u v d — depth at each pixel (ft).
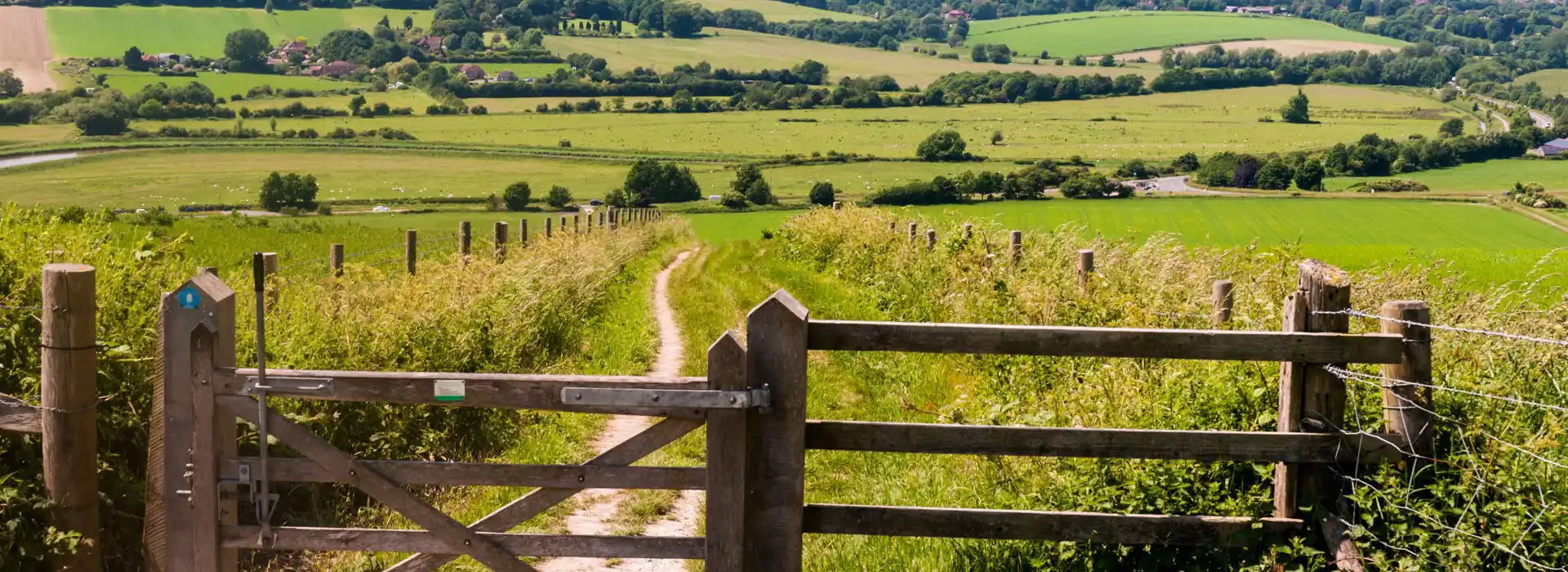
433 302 32.60
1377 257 88.84
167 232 89.71
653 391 15.78
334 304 29.40
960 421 26.81
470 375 15.87
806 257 96.17
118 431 19.74
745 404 15.67
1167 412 21.93
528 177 465.06
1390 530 17.62
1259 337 17.72
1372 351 17.84
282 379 15.97
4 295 20.67
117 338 21.09
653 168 373.40
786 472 16.10
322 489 23.85
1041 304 32.68
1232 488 19.99
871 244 73.15
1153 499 19.75
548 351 42.19
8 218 24.67
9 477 17.01
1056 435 17.19
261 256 15.74
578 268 55.52
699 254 133.59
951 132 501.15
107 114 556.10
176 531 16.22
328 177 447.01
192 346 15.94
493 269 41.81
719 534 15.99
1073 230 59.21
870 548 20.92
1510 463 18.19
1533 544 17.17
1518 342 24.75
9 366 19.58
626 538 16.39
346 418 24.89
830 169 475.72
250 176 445.78
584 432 31.45
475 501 24.41
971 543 20.33
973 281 43.91
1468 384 20.18
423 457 26.43
